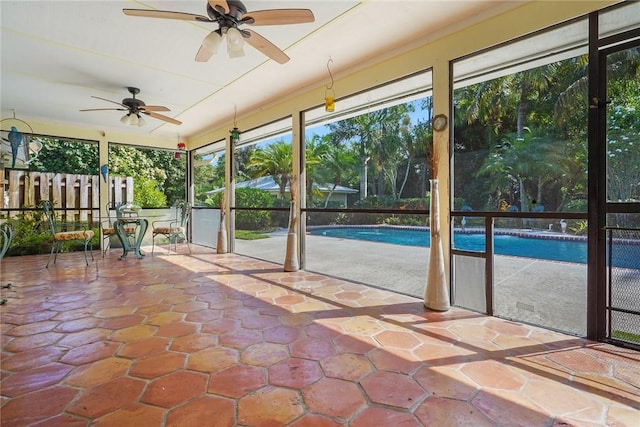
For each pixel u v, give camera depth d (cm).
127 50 326
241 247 621
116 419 145
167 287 368
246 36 250
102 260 537
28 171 594
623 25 212
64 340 227
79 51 327
